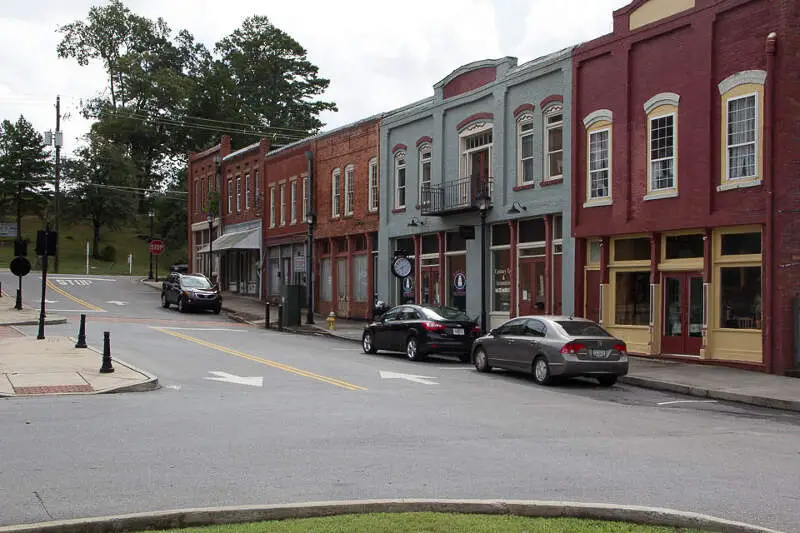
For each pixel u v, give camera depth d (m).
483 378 18.14
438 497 7.27
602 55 23.52
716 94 20.03
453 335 21.38
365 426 11.26
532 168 26.47
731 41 19.69
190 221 61.09
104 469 8.30
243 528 5.91
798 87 18.50
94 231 89.44
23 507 6.77
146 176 87.06
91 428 10.83
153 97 82.62
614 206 22.92
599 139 23.64
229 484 7.69
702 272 20.39
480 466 8.66
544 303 25.69
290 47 84.50
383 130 35.00
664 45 21.56
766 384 16.72
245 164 50.53
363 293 36.78
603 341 16.81
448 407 13.38
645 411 13.62
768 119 18.58
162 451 9.29
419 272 32.47
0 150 88.44
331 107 86.38
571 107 24.45
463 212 29.02
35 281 54.22
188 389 15.45
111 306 40.59
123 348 22.42
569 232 24.36
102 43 84.88
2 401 13.48
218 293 40.19
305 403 13.60
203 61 91.88
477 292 28.66
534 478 8.12
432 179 31.67
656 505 7.13
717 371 18.78
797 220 18.39
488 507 6.56
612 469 8.61
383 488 7.58
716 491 7.67
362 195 36.66
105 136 84.00
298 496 7.25
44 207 87.56
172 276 41.66
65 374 16.44
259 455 9.12
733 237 19.78
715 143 20.02
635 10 22.47
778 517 6.78
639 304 22.47
